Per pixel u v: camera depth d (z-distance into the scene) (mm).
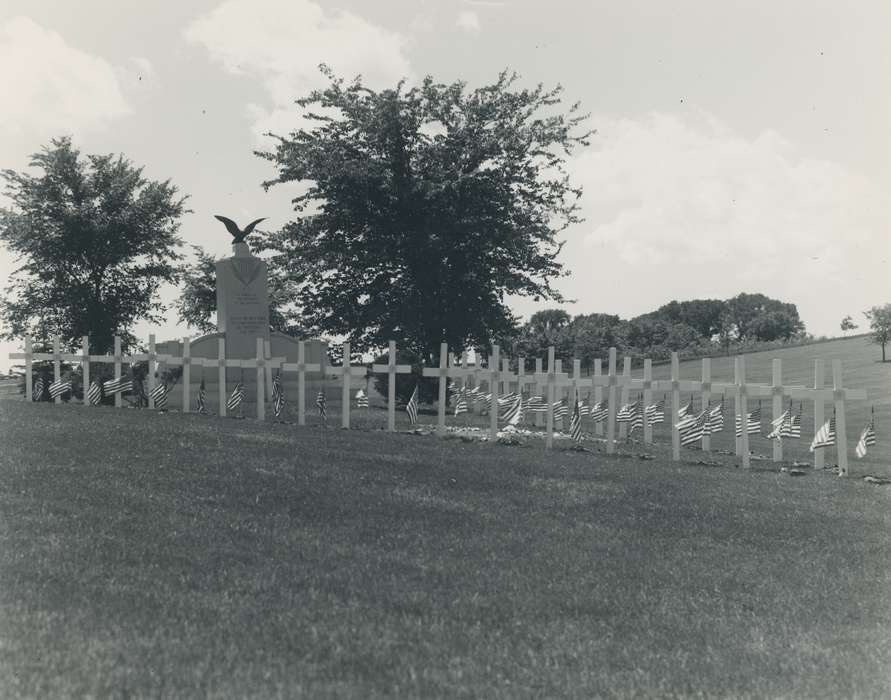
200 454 13664
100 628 6781
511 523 11148
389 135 34312
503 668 6828
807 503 13094
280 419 20750
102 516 9812
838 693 6703
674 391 17766
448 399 29859
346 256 35375
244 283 27797
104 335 44562
